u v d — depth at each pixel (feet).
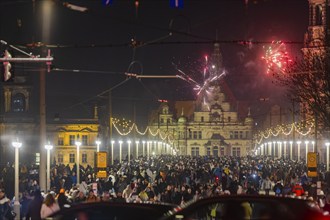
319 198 127.85
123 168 231.50
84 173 197.98
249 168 257.14
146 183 148.66
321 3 376.48
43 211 81.35
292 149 378.73
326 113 192.44
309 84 196.75
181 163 298.76
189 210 51.13
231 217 50.42
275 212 48.80
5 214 104.99
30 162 375.86
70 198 111.04
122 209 53.31
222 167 277.23
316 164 154.30
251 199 50.70
